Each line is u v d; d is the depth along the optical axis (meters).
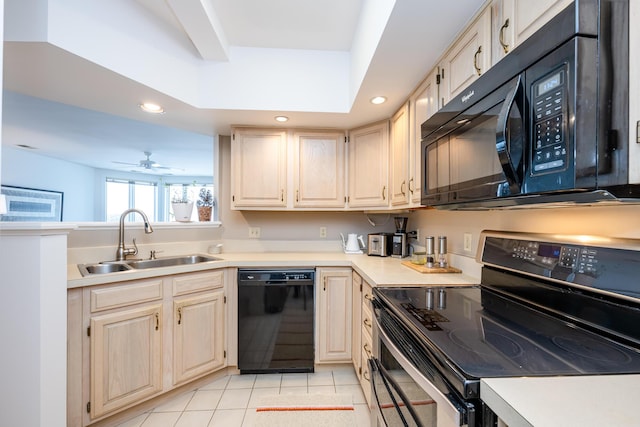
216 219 2.83
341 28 1.94
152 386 1.79
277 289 2.24
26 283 1.26
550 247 1.08
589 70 0.64
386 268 1.95
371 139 2.42
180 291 1.94
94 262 2.05
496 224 1.49
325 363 2.30
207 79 2.12
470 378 0.63
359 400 1.92
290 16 1.82
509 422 0.54
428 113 1.65
